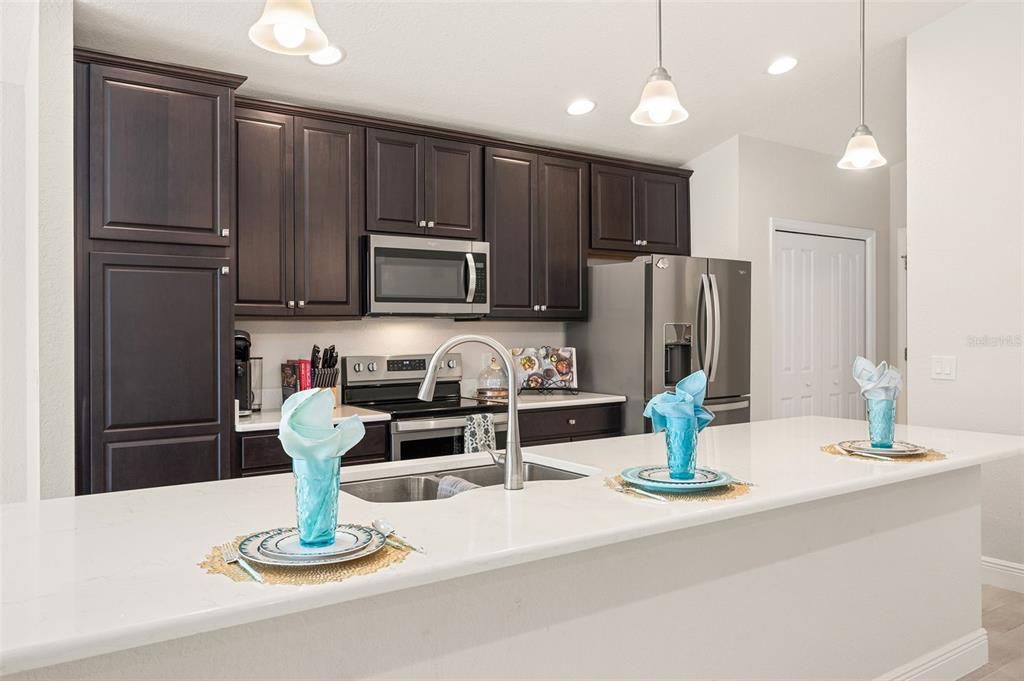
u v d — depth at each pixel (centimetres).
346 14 296
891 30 367
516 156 421
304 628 127
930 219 369
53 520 150
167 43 295
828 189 521
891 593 237
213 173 301
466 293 394
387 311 368
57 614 100
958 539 263
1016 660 273
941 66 362
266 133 338
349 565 122
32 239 282
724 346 441
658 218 482
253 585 112
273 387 371
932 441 250
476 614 146
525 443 389
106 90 278
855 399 545
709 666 187
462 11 304
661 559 176
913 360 376
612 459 221
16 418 321
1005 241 341
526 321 459
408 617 138
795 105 436
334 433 125
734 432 274
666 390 418
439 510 160
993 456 229
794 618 207
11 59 311
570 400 409
